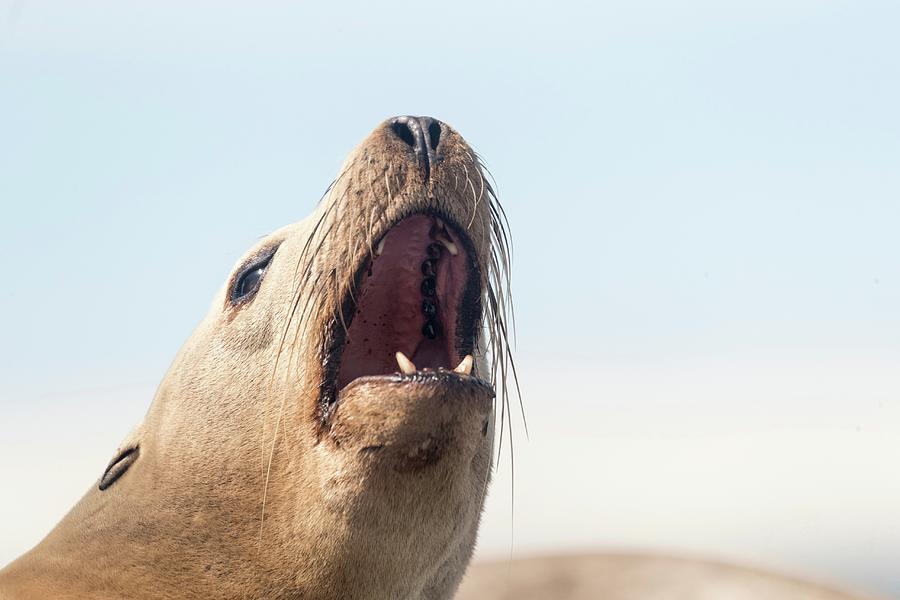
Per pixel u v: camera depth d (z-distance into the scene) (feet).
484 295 53.11
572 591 112.57
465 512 52.21
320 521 49.11
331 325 51.13
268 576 51.78
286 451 51.65
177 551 53.93
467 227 51.93
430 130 53.01
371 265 51.88
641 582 112.98
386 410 45.52
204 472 54.49
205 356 58.34
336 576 49.98
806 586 115.55
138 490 57.36
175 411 57.82
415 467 46.55
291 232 60.08
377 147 52.29
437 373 45.27
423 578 52.26
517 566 119.24
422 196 51.19
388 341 52.42
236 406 54.95
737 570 117.80
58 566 56.70
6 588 55.83
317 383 50.80
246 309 57.72
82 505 62.44
